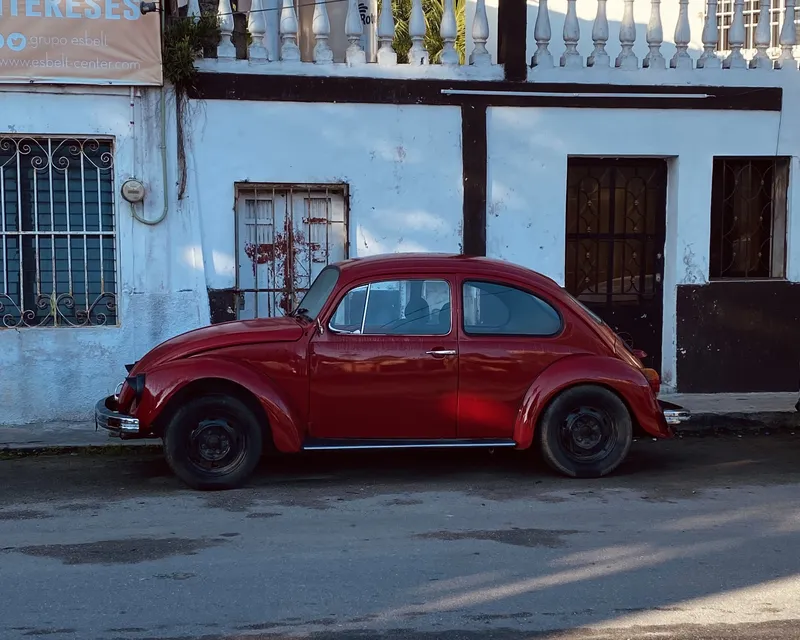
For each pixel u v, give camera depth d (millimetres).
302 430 6695
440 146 9742
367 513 6172
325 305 6770
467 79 9742
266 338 6676
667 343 10422
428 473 7336
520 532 5750
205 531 5754
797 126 10328
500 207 9914
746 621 4363
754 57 10320
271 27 10641
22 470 7508
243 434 6742
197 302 9344
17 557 5250
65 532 5734
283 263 9695
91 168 9133
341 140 9555
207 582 4848
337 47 11562
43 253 9078
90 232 9133
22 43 8688
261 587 4777
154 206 9180
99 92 8961
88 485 6980
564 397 6953
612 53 11617
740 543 5555
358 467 7535
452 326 6828
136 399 6547
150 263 9219
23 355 8977
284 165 9461
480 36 9859
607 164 10352
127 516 6102
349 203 9617
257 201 9594
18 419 9000
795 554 5355
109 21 8828
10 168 8930
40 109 8867
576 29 9953
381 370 6715
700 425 9164
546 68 9867
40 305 9109
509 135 9867
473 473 7340
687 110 10117
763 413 9312
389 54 9617
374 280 6820
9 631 4227
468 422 6840
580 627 4285
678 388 10359
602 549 5418
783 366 10508
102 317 9234
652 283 10531
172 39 9023
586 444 7055
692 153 10180
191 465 6684
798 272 10484
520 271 7066
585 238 10383
